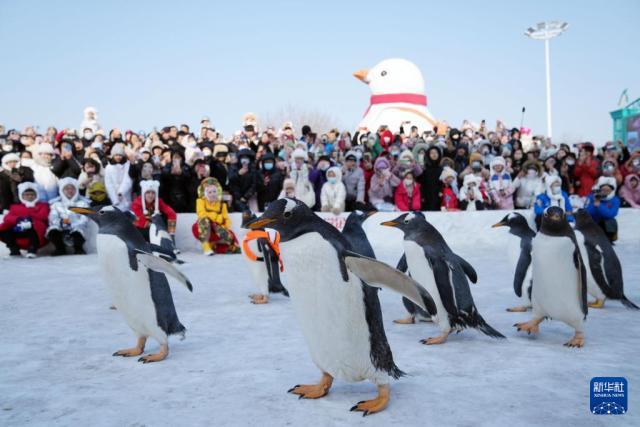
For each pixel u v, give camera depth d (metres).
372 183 12.89
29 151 12.51
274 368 3.83
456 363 3.95
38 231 11.04
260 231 6.30
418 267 4.55
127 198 11.80
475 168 13.19
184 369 3.86
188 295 6.89
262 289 6.39
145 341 4.29
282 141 16.14
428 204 13.14
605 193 12.02
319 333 3.04
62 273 8.83
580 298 4.32
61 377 3.72
